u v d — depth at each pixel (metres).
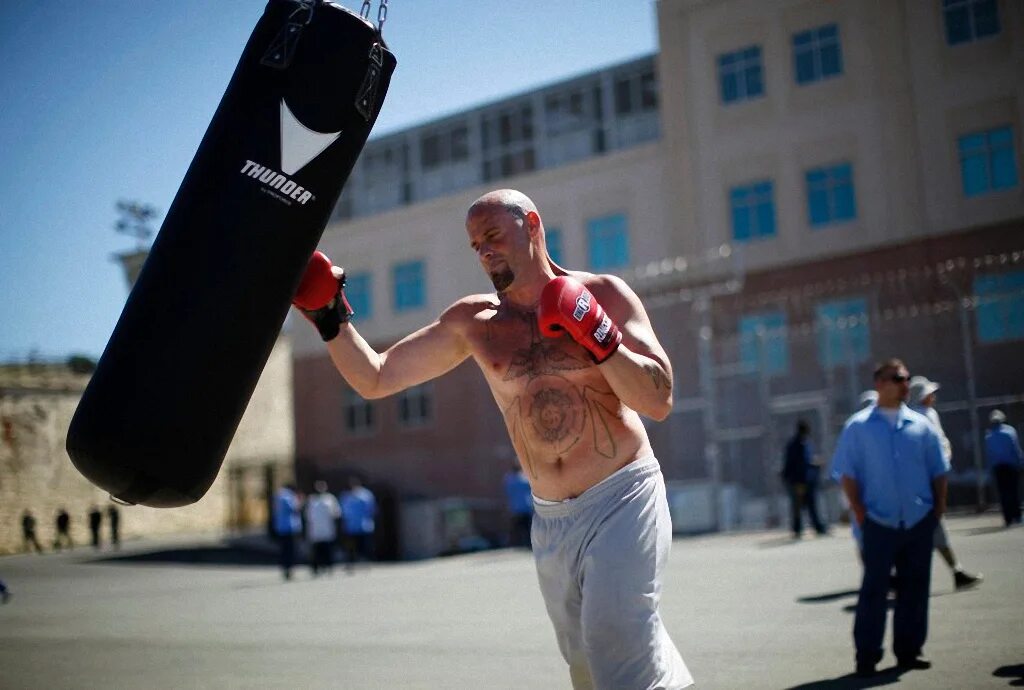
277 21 3.60
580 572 3.47
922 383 9.52
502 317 3.76
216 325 3.38
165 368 3.33
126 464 3.30
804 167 27.73
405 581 16.36
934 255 25.91
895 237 26.41
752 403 22.36
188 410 3.34
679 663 3.46
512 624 9.34
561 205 31.36
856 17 27.38
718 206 28.75
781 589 10.22
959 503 19.84
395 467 29.83
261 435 41.03
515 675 6.50
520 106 33.66
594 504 3.47
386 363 3.84
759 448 22.72
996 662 5.78
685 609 9.20
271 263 3.46
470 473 28.53
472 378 30.59
